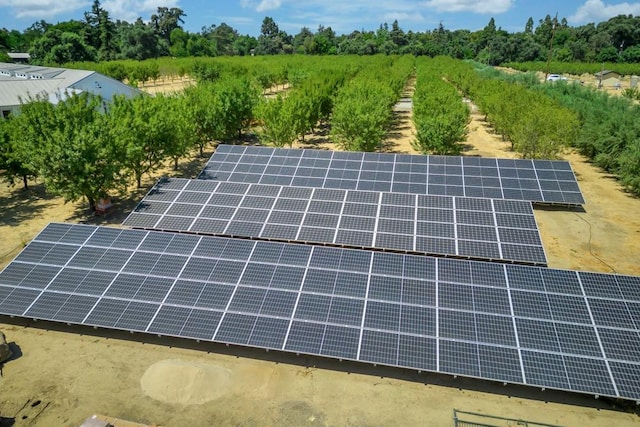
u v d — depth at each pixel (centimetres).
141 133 3259
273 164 3475
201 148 4519
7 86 5409
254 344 1666
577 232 2794
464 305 1744
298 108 4756
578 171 4034
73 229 2238
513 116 4650
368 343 1642
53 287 1938
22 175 3344
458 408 1530
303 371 1683
